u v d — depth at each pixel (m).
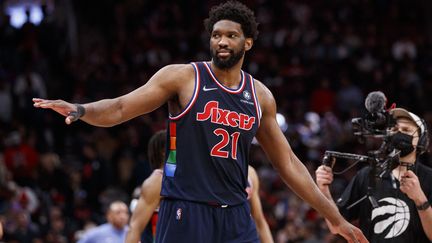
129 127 21.58
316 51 25.94
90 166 19.09
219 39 5.89
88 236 11.81
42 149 19.67
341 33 27.06
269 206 16.94
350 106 23.69
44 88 22.47
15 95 21.39
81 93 23.28
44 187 18.52
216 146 5.86
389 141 7.02
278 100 23.81
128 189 19.28
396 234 7.13
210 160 5.87
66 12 26.98
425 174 7.27
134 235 7.84
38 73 22.97
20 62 23.00
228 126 5.89
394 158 7.02
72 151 21.03
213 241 5.88
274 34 27.08
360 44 26.62
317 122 22.80
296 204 17.20
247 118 5.96
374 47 26.56
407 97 23.98
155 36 26.89
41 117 21.06
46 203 17.16
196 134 5.86
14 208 15.07
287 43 26.48
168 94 5.93
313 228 15.68
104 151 21.16
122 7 28.03
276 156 6.36
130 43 26.56
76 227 16.83
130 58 25.48
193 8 28.33
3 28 24.03
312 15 27.97
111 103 5.73
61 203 17.69
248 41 6.01
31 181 18.48
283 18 27.83
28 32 24.14
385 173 7.15
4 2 26.17
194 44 26.58
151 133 21.27
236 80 6.03
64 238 15.85
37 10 26.31
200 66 5.98
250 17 5.95
